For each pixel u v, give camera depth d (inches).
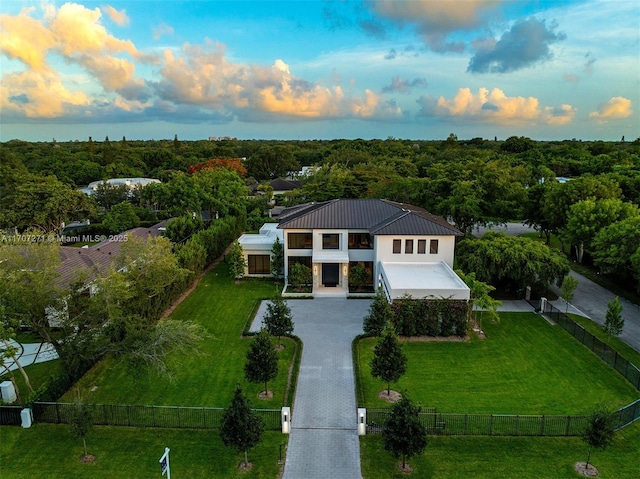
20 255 879.1
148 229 2021.4
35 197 2185.0
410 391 893.8
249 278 1660.9
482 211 1957.4
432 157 4005.9
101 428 773.3
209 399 866.8
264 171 4960.6
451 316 1131.9
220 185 2513.5
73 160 4429.1
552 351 1066.1
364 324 1104.2
